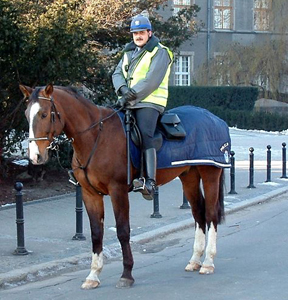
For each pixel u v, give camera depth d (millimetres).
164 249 9633
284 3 41906
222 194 8320
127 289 7199
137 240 9906
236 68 43219
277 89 42125
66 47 12781
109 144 7141
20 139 14820
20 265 8203
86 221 11328
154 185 7297
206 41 51406
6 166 15375
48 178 15594
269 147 16938
